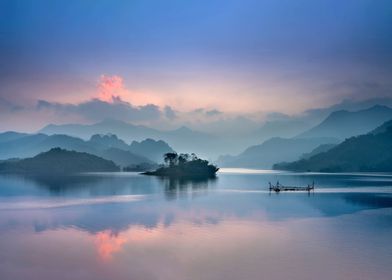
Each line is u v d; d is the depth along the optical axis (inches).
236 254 2527.1
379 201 5649.6
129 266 2305.6
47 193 7101.4
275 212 4389.8
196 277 2112.5
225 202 5511.8
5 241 2918.3
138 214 4254.4
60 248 2711.6
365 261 2364.7
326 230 3272.6
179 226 3479.3
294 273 2158.0
